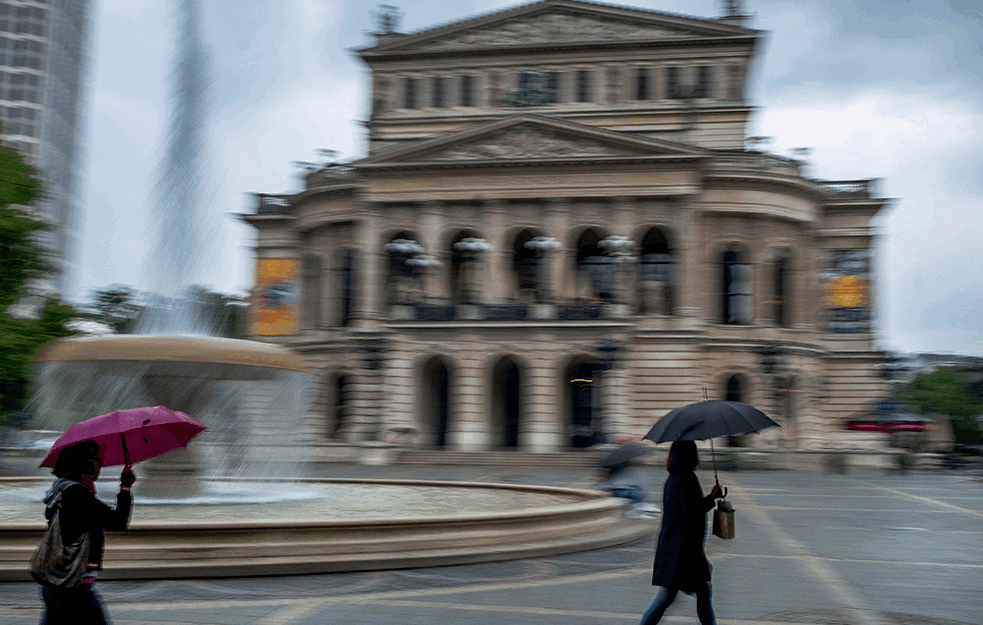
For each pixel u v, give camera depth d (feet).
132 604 37.06
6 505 61.21
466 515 50.70
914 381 347.15
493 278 203.82
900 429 199.72
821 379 218.38
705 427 31.48
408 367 198.80
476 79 240.32
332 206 220.02
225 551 43.42
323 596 39.34
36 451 151.33
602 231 203.62
